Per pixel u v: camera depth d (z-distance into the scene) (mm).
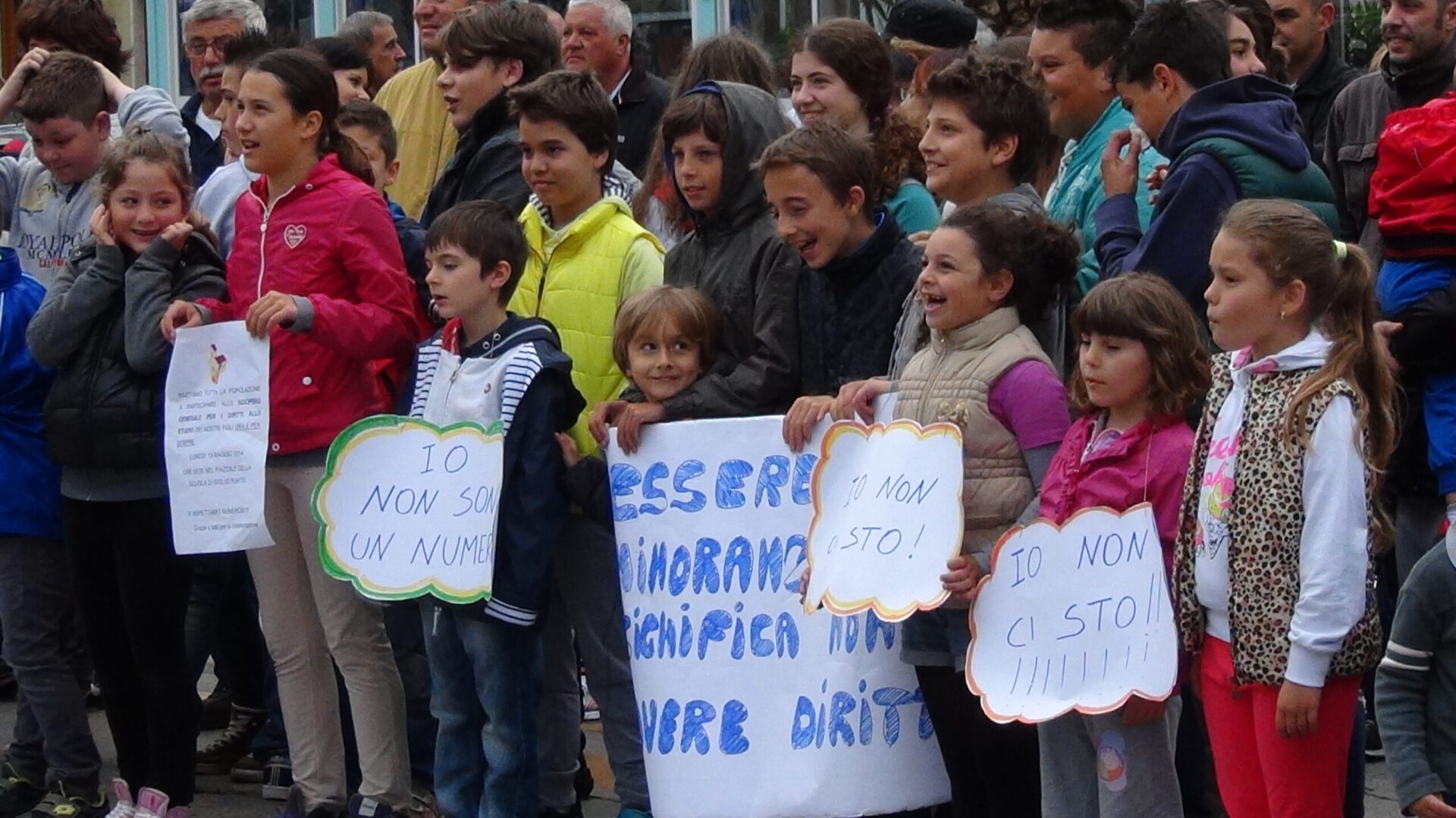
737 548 4719
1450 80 5914
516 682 4887
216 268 5480
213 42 7492
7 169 6570
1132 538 3963
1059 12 5113
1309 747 3762
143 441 5309
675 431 4777
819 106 5371
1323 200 4629
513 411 4832
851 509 4414
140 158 5391
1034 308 4375
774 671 4691
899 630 4543
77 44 6992
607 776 6102
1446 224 4930
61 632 5645
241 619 6207
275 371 5172
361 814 5230
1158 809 4016
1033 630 4051
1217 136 4551
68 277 5457
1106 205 4762
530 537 4809
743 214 4984
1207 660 3924
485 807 4918
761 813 4672
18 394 5570
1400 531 5270
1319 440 3688
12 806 5762
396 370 5496
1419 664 3875
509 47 5855
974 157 4695
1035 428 4211
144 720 5562
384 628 5316
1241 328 3789
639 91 7312
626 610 4848
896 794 4605
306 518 5203
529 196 5703
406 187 7371
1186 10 4770
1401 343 4992
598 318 5219
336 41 7379
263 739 6047
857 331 4688
